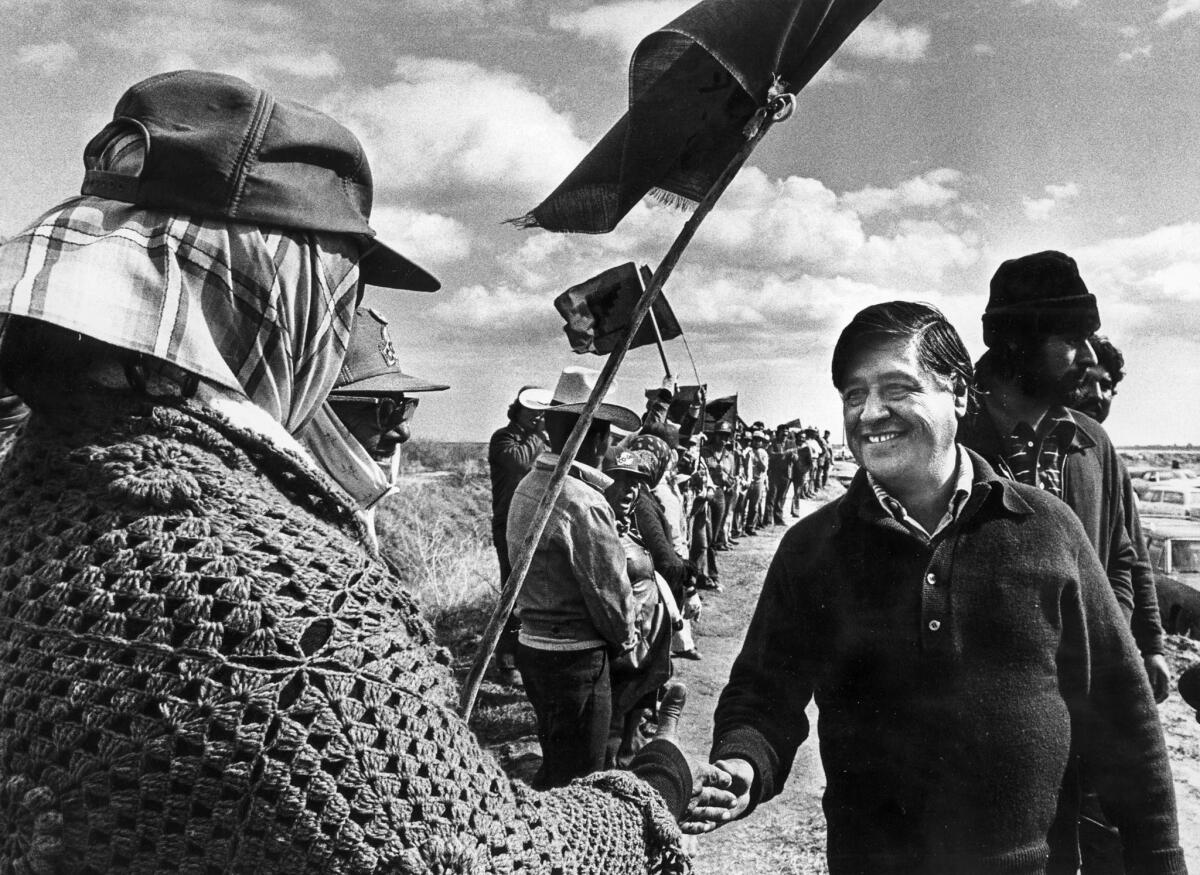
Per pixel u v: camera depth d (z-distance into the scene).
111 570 0.96
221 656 0.91
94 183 1.10
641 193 1.57
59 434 1.05
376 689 0.94
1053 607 1.96
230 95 1.11
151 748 0.89
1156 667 3.06
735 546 17.80
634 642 4.20
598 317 3.91
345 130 1.19
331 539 1.04
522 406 6.86
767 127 1.37
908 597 1.96
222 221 1.08
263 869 0.87
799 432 23.77
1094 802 2.69
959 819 1.95
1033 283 2.56
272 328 1.10
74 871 0.90
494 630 1.40
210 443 1.03
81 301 0.98
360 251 1.24
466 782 0.98
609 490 4.91
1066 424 2.65
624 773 1.26
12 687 0.96
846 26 1.42
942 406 1.96
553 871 1.04
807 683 2.09
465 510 15.62
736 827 4.88
